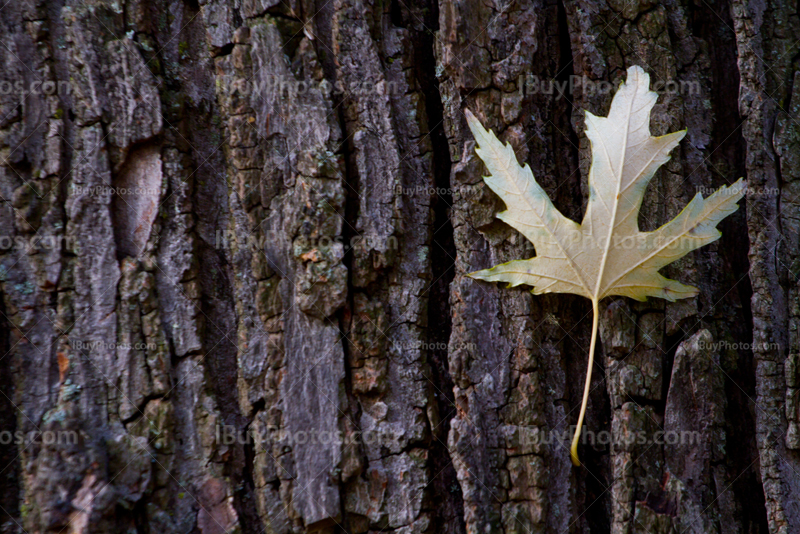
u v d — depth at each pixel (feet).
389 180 4.01
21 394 3.95
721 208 4.00
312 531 3.97
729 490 4.01
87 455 3.93
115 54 3.99
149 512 3.94
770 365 4.02
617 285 4.00
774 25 4.07
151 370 3.97
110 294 3.98
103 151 3.98
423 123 4.03
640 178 3.99
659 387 4.00
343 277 3.99
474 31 4.01
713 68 4.08
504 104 4.01
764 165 4.04
